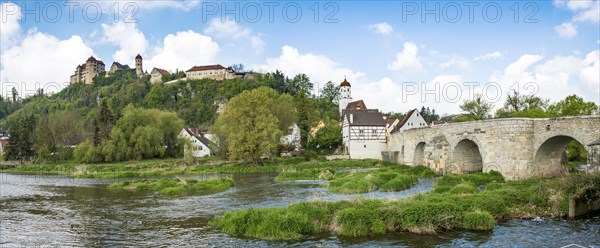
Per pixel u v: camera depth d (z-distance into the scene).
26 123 124.94
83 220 27.31
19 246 20.78
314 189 41.22
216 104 187.25
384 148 95.75
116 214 29.30
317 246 19.36
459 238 20.28
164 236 22.19
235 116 76.81
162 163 85.44
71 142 118.69
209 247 19.70
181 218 27.11
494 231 21.47
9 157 115.88
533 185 28.39
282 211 22.97
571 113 63.81
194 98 195.12
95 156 95.94
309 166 74.94
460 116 89.44
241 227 22.33
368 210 21.97
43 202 36.25
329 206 23.58
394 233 21.19
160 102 198.00
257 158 79.75
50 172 85.19
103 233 23.38
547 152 40.88
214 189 43.44
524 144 40.50
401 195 33.88
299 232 21.28
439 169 52.31
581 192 24.80
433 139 53.88
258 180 53.66
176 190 41.53
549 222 23.27
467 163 50.81
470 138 46.69
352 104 137.62
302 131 111.06
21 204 35.16
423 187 39.50
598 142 31.34
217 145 99.56
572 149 63.09
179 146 108.62
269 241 20.47
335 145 107.56
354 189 37.41
